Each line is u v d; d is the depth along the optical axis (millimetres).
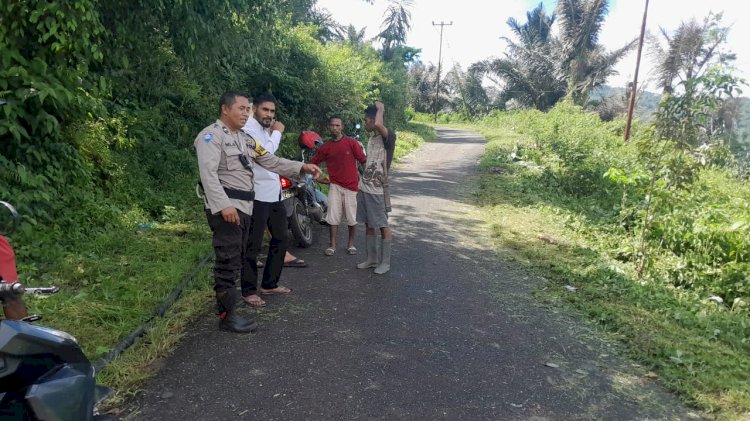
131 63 8055
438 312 4512
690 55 27344
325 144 5941
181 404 2963
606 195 11008
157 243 5672
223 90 11453
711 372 3564
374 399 3111
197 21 6516
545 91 38469
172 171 8586
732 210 9383
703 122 5891
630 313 4652
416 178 12664
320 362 3521
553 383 3416
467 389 3283
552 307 4750
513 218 8461
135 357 3363
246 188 3867
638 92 30172
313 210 6465
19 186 5207
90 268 4762
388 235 5469
